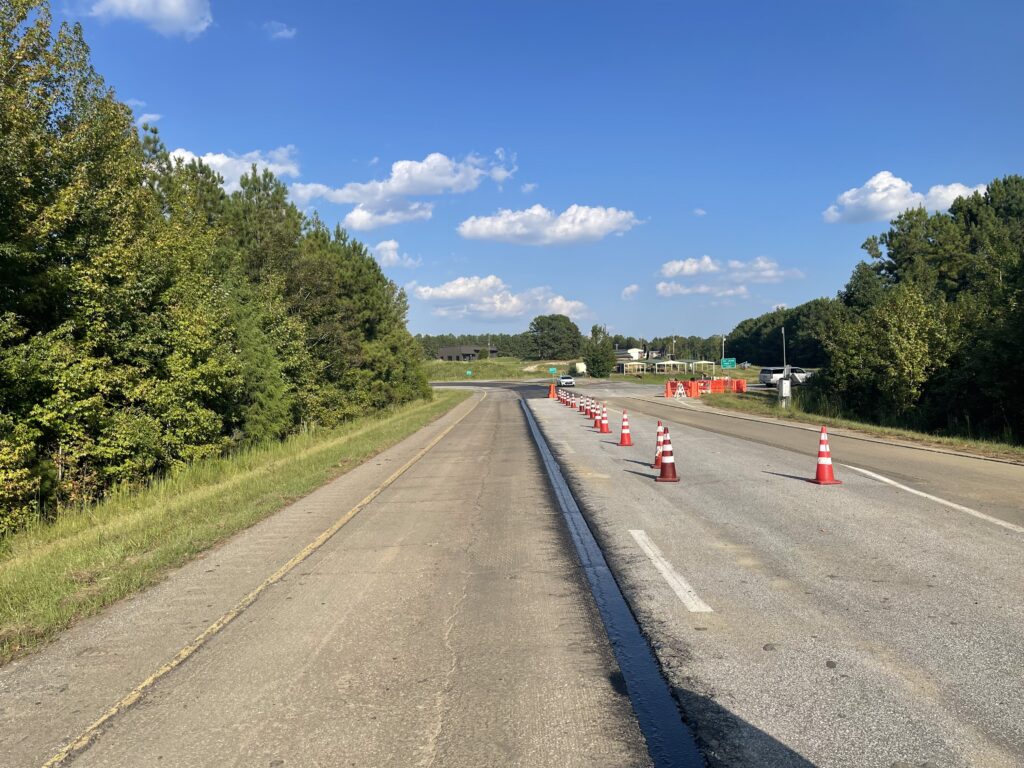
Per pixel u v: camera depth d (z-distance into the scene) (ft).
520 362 577.02
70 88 46.26
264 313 82.23
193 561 26.09
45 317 46.70
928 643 15.98
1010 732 12.02
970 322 87.71
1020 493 35.12
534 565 24.06
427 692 14.30
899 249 193.36
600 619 18.37
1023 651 15.42
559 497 38.04
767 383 225.76
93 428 47.55
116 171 50.08
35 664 16.57
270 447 71.67
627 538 27.61
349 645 17.02
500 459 57.52
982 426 79.46
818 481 39.47
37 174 43.65
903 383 92.94
